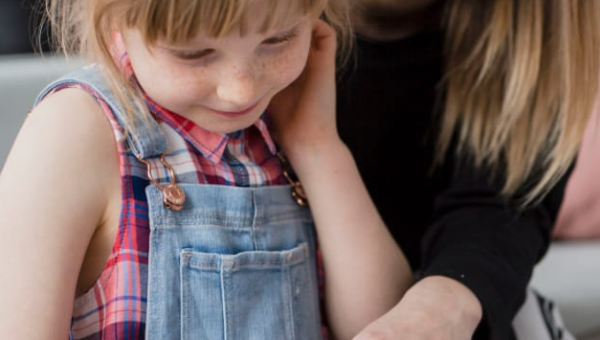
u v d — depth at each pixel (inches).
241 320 31.1
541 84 40.9
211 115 29.3
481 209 40.9
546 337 42.4
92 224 29.3
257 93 28.3
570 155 40.5
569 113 39.8
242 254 31.2
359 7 41.0
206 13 25.4
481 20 42.4
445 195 42.7
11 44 56.3
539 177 41.7
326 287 35.8
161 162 30.4
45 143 29.1
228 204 31.4
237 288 31.0
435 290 34.6
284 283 32.7
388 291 35.6
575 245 64.7
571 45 39.4
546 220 42.9
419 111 44.5
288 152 35.4
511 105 40.8
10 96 46.8
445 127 43.2
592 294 57.5
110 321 29.1
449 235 39.7
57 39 32.5
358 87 43.1
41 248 28.1
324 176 35.1
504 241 39.0
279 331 32.1
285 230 33.5
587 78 39.6
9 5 56.1
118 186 29.6
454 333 32.9
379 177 45.5
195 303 30.1
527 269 39.0
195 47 26.8
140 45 27.8
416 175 45.8
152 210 29.6
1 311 27.5
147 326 29.2
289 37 28.6
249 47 27.1
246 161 33.2
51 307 27.9
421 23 42.9
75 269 28.8
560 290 57.9
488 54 41.1
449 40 43.3
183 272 29.9
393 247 36.4
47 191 28.5
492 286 36.0
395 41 42.6
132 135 29.9
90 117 29.7
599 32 39.4
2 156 46.6
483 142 41.9
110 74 30.0
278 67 28.6
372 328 31.5
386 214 46.4
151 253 29.5
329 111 35.7
